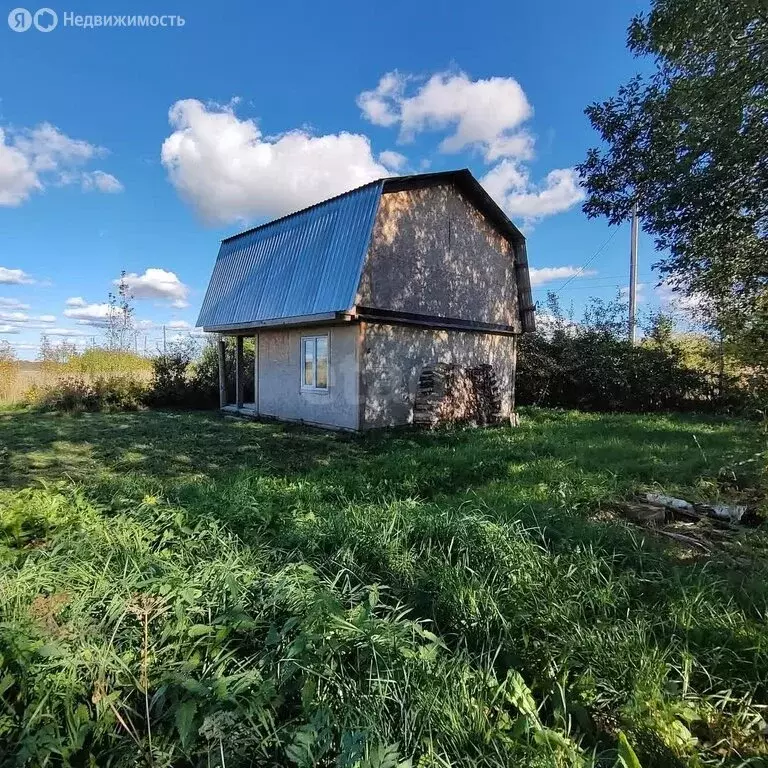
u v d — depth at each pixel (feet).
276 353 39.75
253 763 5.13
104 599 7.55
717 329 15.20
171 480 19.12
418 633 6.86
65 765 4.99
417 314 34.99
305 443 28.25
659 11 23.24
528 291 44.19
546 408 51.16
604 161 30.01
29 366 48.34
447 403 34.53
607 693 6.39
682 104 23.81
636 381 47.88
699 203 25.08
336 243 32.73
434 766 4.91
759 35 18.89
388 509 12.65
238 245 45.06
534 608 8.09
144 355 55.06
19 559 9.26
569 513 13.15
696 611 8.03
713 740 5.89
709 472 17.93
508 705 6.21
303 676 5.83
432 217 36.04
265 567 9.53
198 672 6.17
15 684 5.96
